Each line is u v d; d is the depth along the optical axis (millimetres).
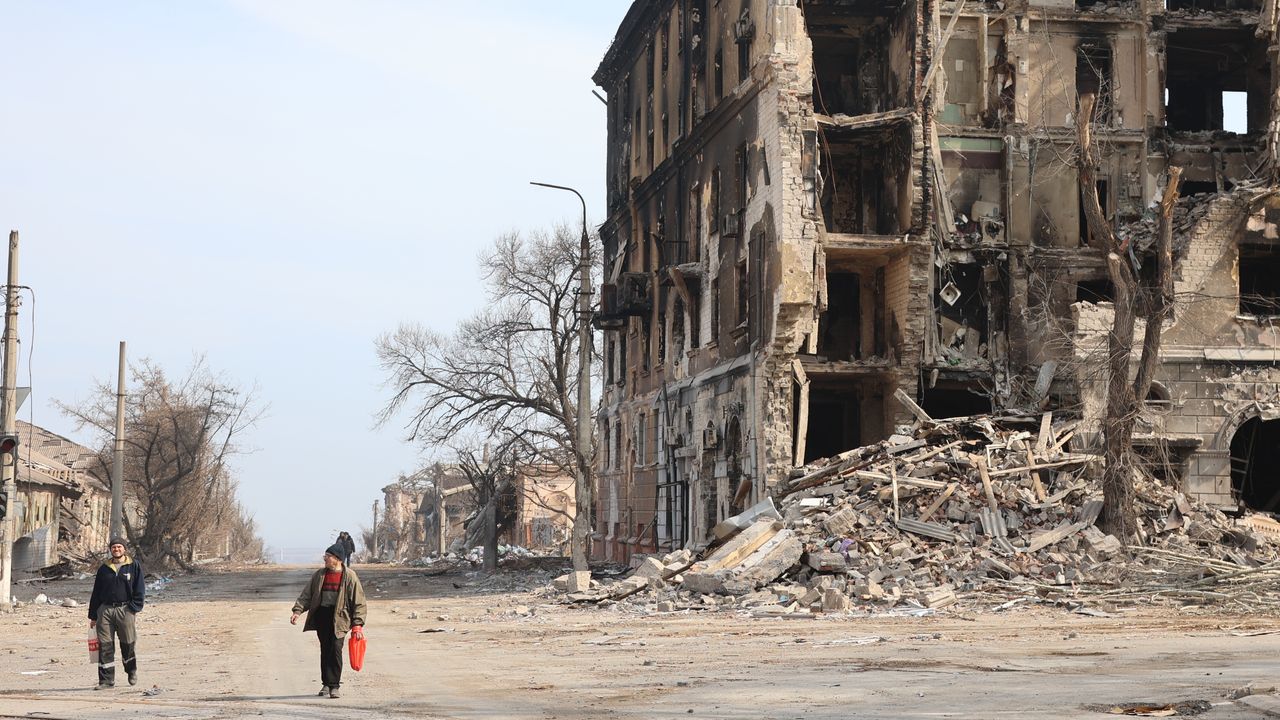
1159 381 36031
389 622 27781
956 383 42438
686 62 45938
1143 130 43500
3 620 29641
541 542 101375
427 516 125375
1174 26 43438
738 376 38812
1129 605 24625
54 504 76688
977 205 43000
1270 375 36375
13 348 31453
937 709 11562
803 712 11734
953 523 29469
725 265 40875
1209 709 10836
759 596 26906
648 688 14211
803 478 33875
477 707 12898
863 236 38656
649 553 49156
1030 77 43594
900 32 40312
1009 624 21891
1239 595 24266
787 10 36281
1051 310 42312
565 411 61750
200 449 78125
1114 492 29047
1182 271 36750
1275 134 39125
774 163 36094
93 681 16656
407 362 60594
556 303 62750
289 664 18500
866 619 23547
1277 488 42188
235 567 92750
